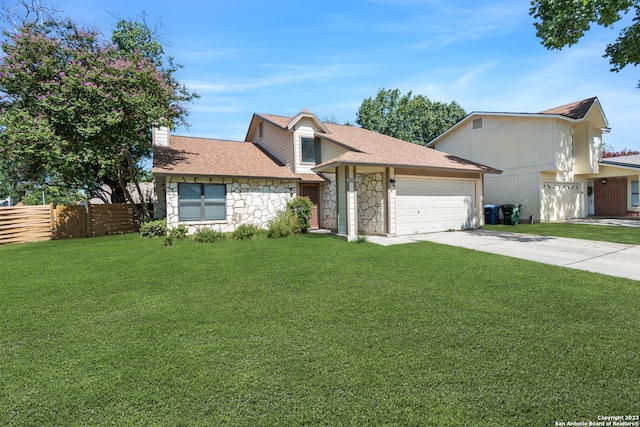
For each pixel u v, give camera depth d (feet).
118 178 51.39
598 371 8.82
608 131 60.39
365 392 8.11
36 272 21.84
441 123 105.81
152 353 10.33
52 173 49.42
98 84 37.29
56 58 37.47
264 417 7.29
